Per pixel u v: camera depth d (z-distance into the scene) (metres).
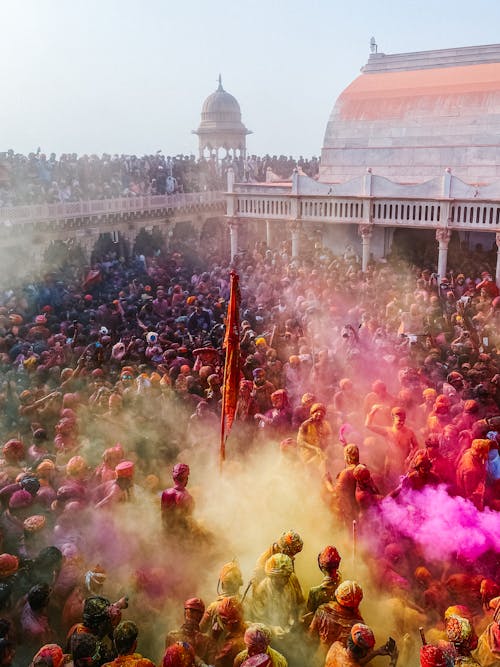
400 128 33.66
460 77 33.19
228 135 62.19
